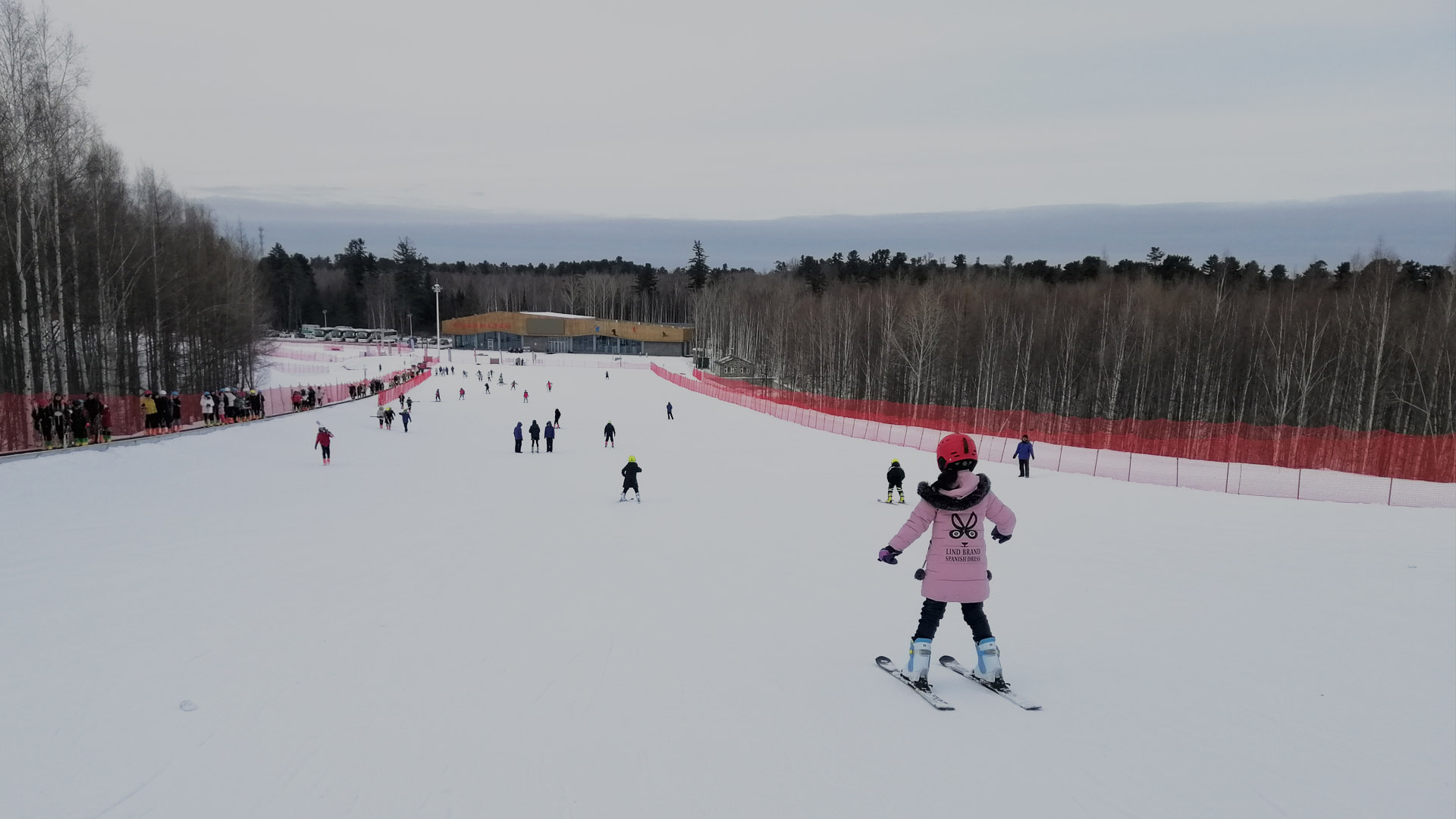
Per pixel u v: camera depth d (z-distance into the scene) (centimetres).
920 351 6750
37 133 2677
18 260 2536
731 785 383
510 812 359
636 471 1814
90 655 610
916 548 1188
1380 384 5159
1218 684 525
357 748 438
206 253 5838
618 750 430
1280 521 1460
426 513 1542
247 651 628
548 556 1112
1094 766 399
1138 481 2317
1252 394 6166
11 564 947
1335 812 352
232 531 1262
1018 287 8556
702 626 714
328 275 18888
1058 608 753
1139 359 6297
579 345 12938
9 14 2602
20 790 385
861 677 549
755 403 5700
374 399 5844
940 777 388
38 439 2238
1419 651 608
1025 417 4419
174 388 4875
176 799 376
